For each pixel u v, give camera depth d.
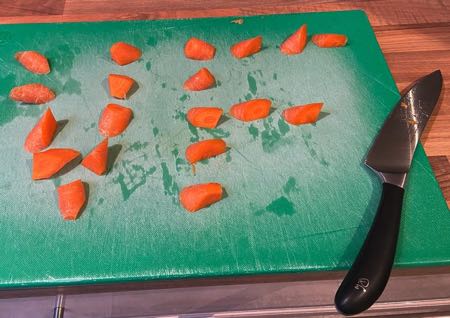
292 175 0.45
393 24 0.60
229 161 0.46
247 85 0.52
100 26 0.58
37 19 0.60
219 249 0.41
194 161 0.46
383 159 0.45
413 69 0.55
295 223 0.42
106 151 0.45
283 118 0.50
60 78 0.53
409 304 0.42
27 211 0.43
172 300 0.43
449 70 0.55
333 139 0.48
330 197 0.44
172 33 0.58
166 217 0.43
